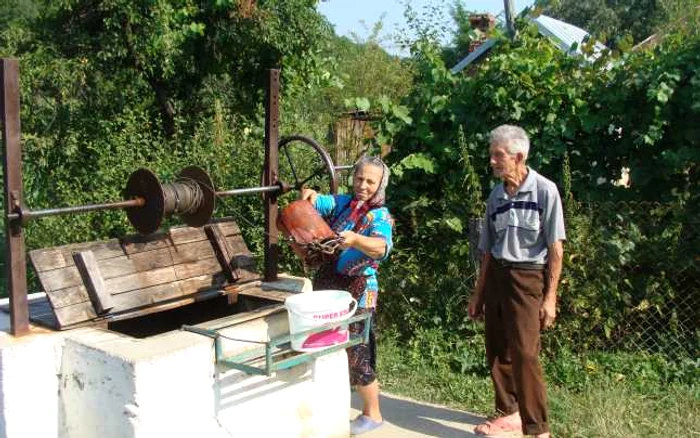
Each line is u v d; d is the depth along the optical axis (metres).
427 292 5.51
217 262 3.95
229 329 3.26
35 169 7.40
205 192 3.64
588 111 5.17
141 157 6.77
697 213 4.87
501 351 3.90
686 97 4.87
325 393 3.62
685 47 5.02
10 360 2.96
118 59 8.43
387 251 3.56
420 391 4.66
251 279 4.03
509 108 5.34
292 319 3.23
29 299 3.71
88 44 8.26
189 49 8.73
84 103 8.02
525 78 5.23
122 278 3.43
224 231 4.03
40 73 7.67
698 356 4.78
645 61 5.10
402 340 5.50
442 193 5.70
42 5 8.73
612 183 5.38
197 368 3.00
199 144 7.05
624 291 5.01
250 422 3.25
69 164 7.48
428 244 5.68
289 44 9.05
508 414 3.96
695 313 4.95
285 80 9.40
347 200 3.79
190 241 3.86
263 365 3.16
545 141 5.25
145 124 7.34
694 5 6.21
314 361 3.53
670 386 4.49
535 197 3.54
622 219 4.91
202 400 3.03
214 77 9.41
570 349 4.97
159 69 8.76
